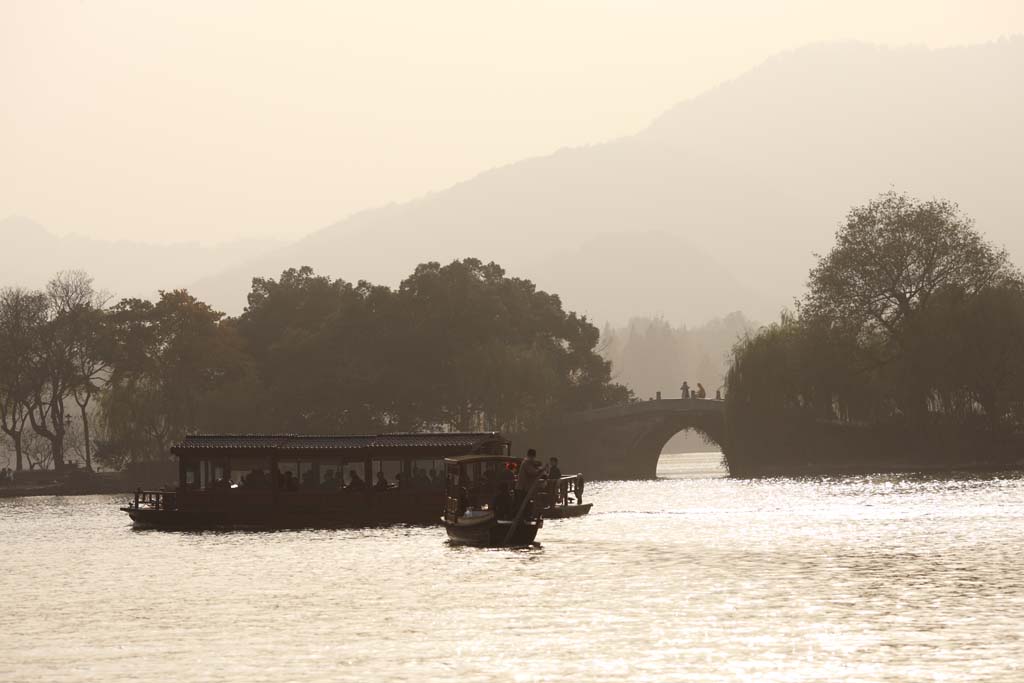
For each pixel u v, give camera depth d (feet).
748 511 378.32
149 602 208.33
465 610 187.62
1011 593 187.32
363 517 373.40
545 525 345.72
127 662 154.71
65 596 219.41
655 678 137.18
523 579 222.07
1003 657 142.72
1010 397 567.59
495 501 285.23
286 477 379.96
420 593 207.51
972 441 582.76
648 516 371.76
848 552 248.73
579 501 408.87
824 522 324.19
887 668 138.62
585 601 192.75
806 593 193.26
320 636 169.07
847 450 622.95
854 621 167.53
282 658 154.30
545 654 151.64
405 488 374.63
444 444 372.99
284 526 376.27
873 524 312.29
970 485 468.75
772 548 261.24
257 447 379.55
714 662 144.15
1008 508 350.64
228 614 191.42
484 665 146.10
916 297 609.01
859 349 608.60
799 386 617.21
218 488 381.60
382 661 150.41
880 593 190.80
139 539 345.10
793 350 618.85
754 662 143.54
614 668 142.61
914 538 272.51
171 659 155.74
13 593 225.56
